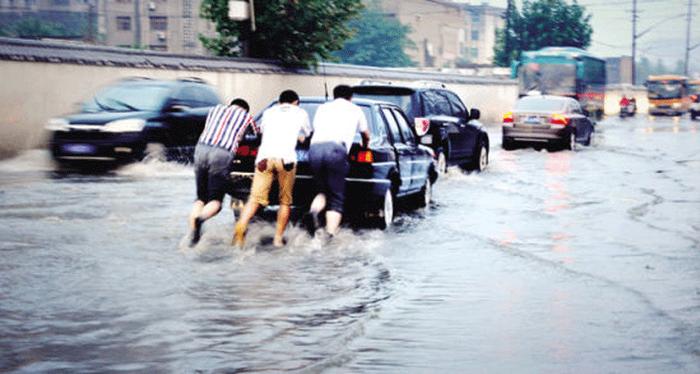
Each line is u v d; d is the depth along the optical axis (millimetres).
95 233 13156
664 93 97000
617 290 9992
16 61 27844
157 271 10414
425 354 7289
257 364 6891
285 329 7969
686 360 7242
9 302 8727
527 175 25203
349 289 9727
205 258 11336
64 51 30047
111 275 10133
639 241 13688
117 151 22469
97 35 103688
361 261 11430
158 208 16188
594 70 65000
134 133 22594
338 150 12742
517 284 10234
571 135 35406
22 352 7078
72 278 9906
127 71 32438
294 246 12414
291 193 12430
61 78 29531
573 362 7129
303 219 14672
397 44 124750
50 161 23609
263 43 43000
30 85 28391
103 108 23969
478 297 9500
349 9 43469
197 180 12633
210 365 6844
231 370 6723
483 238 13641
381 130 14586
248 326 8055
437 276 10586
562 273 10930
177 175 22438
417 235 13797
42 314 8305
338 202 12906
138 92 24406
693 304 9391
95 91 30906
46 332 7695
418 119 21188
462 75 67375
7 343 7324
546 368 6953
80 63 30141
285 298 9219
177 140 23969
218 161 12406
